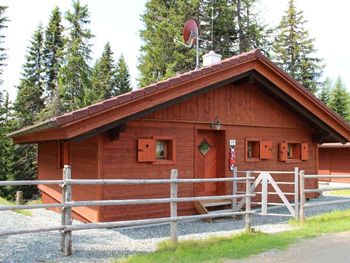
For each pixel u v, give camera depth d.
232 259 6.11
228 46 31.75
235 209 10.73
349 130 13.91
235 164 11.72
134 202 6.74
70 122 7.80
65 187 6.30
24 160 26.80
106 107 8.18
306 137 14.20
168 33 31.05
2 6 33.53
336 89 47.69
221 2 31.41
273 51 39.09
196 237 7.84
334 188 10.49
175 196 7.23
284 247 6.95
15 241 7.15
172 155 10.30
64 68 32.09
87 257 6.14
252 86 12.26
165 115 10.13
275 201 12.87
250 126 12.23
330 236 7.92
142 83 32.94
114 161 9.28
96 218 9.09
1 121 31.50
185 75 9.40
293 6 39.72
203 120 10.96
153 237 7.99
